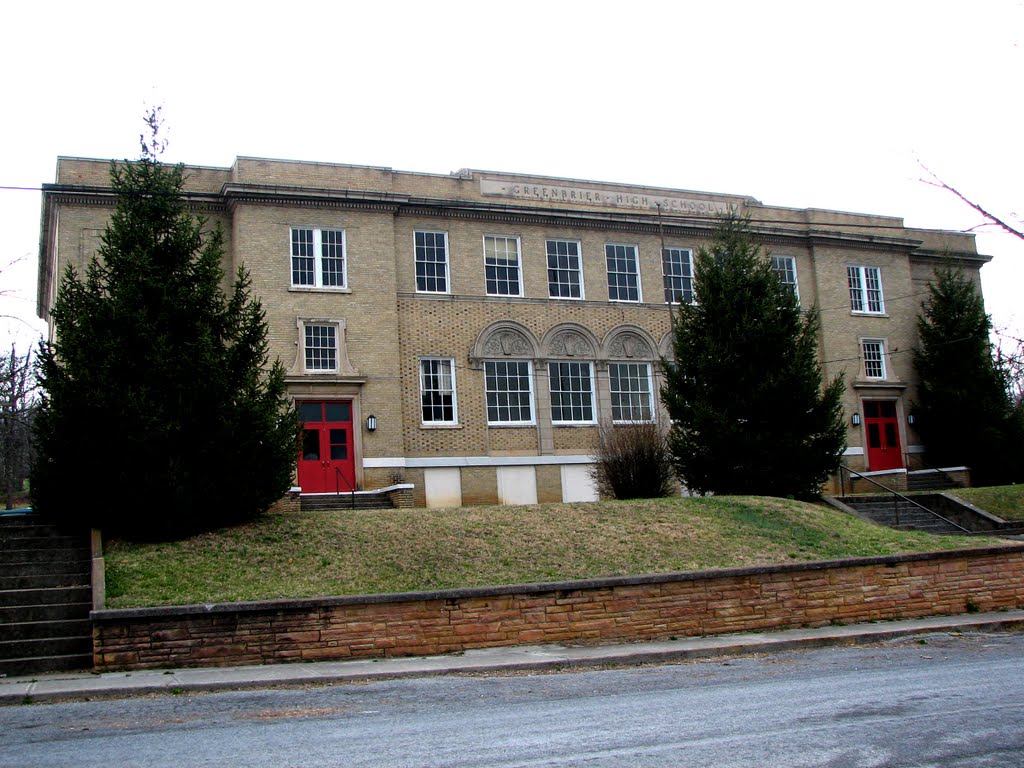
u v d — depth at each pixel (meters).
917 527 27.86
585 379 34.38
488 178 33.75
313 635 14.09
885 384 38.94
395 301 31.16
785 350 26.02
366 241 31.03
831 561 17.62
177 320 17.95
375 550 17.22
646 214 35.62
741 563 18.06
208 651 13.63
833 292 38.97
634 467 26.08
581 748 8.12
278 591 15.08
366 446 29.88
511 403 33.00
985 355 37.81
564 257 34.69
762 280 26.59
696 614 16.41
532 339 33.47
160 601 14.41
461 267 32.81
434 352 31.88
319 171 30.94
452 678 12.81
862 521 22.73
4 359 35.09
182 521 17.06
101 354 17.14
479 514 20.00
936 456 39.09
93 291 18.05
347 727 9.30
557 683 12.23
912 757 7.72
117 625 13.34
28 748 8.53
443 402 31.91
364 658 14.20
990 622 17.45
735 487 25.34
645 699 10.71
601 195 35.50
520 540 18.47
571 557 17.81
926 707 9.81
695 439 25.73
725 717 9.42
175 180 19.28
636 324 35.19
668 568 17.62
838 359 38.47
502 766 7.51
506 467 32.16
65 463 16.97
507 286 33.56
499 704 10.59
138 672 13.00
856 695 10.62
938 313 39.00
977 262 43.34
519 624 15.24
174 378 17.19
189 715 10.16
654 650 14.62
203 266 18.50
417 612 14.67
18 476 47.56
